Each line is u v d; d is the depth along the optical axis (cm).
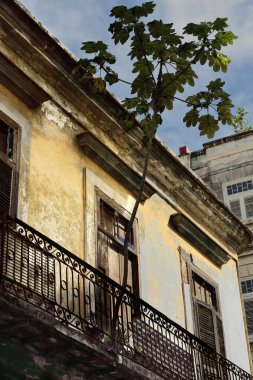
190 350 1173
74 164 1102
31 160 1011
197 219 1453
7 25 1011
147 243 1245
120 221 1188
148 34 919
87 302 1005
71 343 834
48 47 1074
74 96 1134
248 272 1962
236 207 2106
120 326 1038
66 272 895
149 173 1313
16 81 1011
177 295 1287
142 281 1189
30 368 833
